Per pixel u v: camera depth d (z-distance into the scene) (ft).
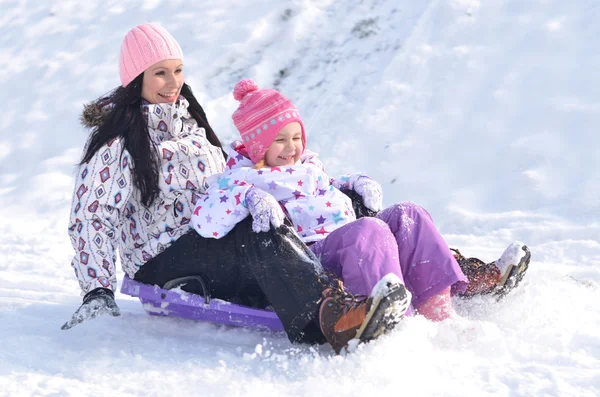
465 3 35.55
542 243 24.22
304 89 35.42
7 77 39.81
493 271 15.46
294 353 14.20
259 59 37.27
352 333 12.99
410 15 36.63
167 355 14.40
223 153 17.63
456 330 13.96
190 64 37.76
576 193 26.66
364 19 37.37
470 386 12.20
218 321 16.10
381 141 31.68
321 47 36.99
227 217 14.42
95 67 39.32
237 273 15.12
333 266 14.32
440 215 27.66
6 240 27.45
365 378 12.43
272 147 15.58
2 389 12.64
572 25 32.96
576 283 17.61
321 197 15.51
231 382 12.78
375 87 33.99
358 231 14.01
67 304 19.39
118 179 15.40
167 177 15.93
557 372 12.82
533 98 30.89
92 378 13.29
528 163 28.63
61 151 35.58
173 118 16.35
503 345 13.82
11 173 34.94
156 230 16.06
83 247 15.10
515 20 34.06
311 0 39.06
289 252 13.82
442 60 33.78
